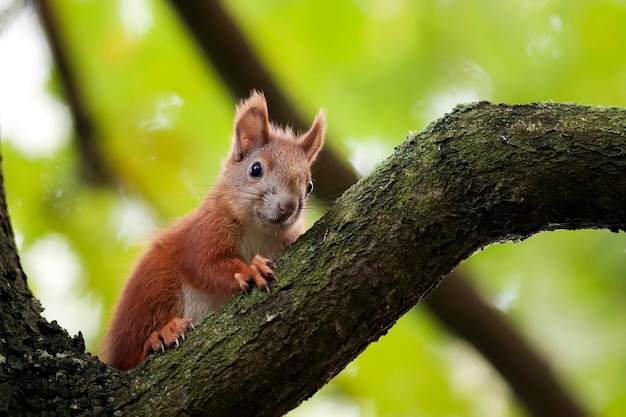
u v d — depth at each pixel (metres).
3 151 14.20
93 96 14.60
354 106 14.96
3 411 6.77
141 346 9.93
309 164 10.95
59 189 14.14
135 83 14.84
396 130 14.80
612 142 7.53
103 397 7.11
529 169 7.55
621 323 13.85
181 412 7.06
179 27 13.46
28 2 12.75
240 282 7.70
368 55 14.96
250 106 10.98
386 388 13.81
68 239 13.91
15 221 13.95
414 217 7.55
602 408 13.31
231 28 11.69
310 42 15.00
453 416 13.62
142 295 10.05
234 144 11.05
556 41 14.71
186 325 8.91
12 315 7.50
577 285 14.00
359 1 14.86
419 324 13.99
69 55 13.36
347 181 11.70
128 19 14.80
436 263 7.60
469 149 7.67
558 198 7.56
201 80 14.80
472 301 11.41
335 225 7.69
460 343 12.50
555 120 7.73
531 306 14.16
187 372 7.22
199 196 12.45
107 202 14.22
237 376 7.15
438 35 14.88
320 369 7.34
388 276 7.46
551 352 13.76
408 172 7.72
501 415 13.44
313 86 14.95
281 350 7.23
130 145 14.38
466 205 7.58
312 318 7.30
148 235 11.17
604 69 14.27
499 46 14.86
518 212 7.59
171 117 14.73
